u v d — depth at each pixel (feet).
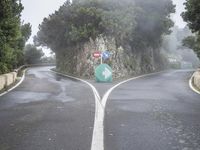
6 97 45.44
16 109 34.40
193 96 45.73
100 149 19.06
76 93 50.60
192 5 66.49
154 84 69.10
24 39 113.50
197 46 118.62
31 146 19.81
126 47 126.21
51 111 32.96
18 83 72.43
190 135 22.40
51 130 24.22
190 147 19.43
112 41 116.78
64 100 41.81
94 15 115.44
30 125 26.12
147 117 29.32
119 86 64.28
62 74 121.39
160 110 33.30
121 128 24.79
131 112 32.14
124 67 118.11
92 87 62.08
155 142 20.57
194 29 70.08
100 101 40.57
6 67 81.05
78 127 25.20
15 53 93.25
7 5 59.00
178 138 21.58
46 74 118.62
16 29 69.05
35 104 38.14
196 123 26.58
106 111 32.83
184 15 69.15
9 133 23.39
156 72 140.56
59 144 20.21
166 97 44.52
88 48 118.21
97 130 24.09
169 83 71.72
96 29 116.98
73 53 133.08
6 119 28.76
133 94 48.67
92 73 111.55
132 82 76.59
